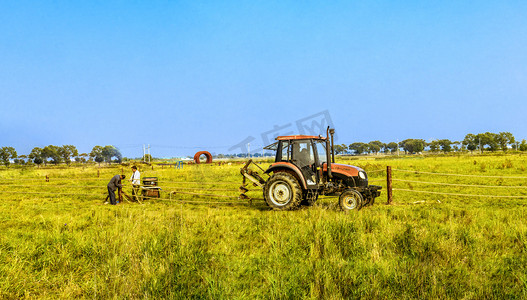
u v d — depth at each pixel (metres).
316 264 4.05
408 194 12.23
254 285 3.70
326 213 7.27
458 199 10.93
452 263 4.25
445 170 19.31
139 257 4.45
